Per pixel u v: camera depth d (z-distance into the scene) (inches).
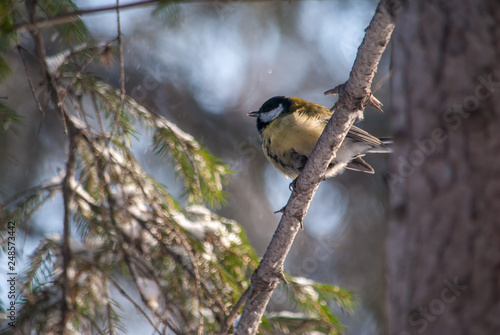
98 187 267.0
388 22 168.1
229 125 522.9
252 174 512.1
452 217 152.8
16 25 215.0
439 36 159.3
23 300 236.8
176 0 209.9
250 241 494.3
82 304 245.0
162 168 456.1
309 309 275.0
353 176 542.6
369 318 498.3
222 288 247.1
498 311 143.8
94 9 216.7
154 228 252.4
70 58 257.3
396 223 165.8
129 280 327.0
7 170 398.3
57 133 444.1
